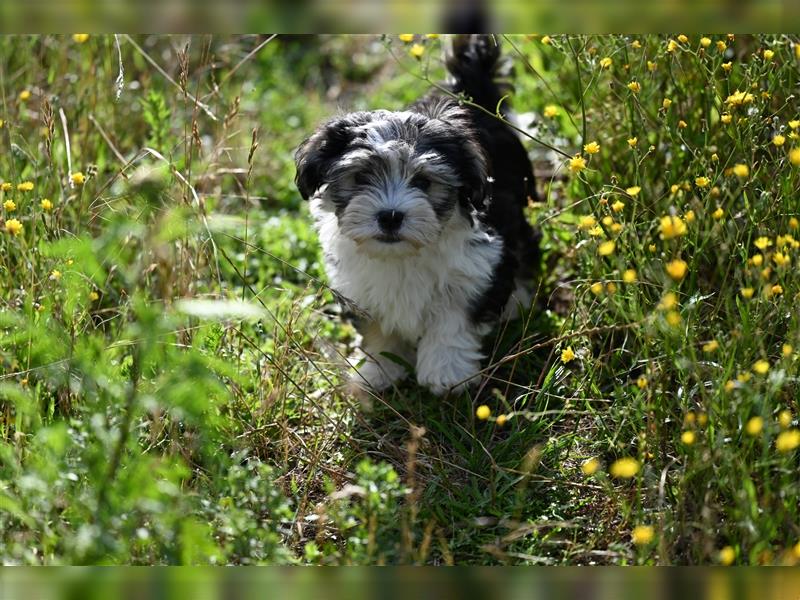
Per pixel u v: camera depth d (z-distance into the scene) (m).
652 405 3.73
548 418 4.39
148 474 3.20
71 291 3.87
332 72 8.49
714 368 3.61
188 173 4.88
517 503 3.65
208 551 3.15
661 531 3.30
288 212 6.57
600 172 5.14
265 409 4.25
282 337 4.79
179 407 3.19
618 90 5.19
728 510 3.45
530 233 5.29
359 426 4.52
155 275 4.90
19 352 4.08
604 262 4.62
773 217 4.12
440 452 4.20
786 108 4.57
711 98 4.69
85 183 5.02
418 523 3.82
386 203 4.41
